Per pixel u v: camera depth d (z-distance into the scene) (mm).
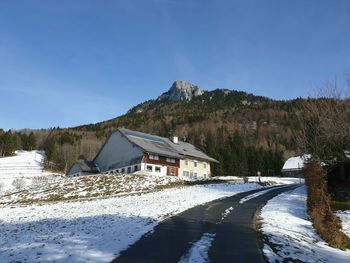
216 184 49469
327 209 22453
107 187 44594
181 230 17344
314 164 26828
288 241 15602
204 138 154500
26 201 41062
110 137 68250
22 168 113938
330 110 30188
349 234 19562
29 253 12469
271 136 165000
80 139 151000
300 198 32344
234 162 99875
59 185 48281
